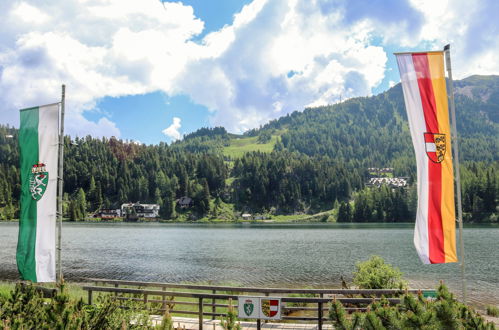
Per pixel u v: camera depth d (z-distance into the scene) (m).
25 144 15.09
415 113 12.26
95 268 43.53
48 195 14.73
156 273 39.97
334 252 60.22
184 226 160.50
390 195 175.00
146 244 76.75
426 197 12.08
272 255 56.69
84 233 110.12
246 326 13.09
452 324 7.32
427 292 11.80
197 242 82.31
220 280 35.59
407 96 12.30
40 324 7.30
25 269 14.57
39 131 15.01
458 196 12.13
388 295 12.25
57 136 14.93
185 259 52.03
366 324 7.55
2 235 90.62
